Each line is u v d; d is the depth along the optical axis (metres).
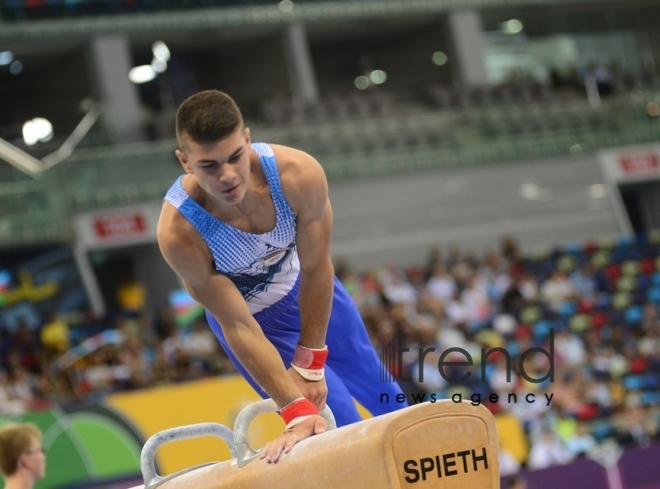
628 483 13.41
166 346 15.64
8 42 23.72
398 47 29.67
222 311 3.97
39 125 24.22
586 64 29.48
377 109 25.42
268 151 3.95
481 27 29.30
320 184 3.99
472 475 2.83
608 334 19.98
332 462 2.91
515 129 25.50
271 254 4.16
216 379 13.66
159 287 21.33
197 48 27.22
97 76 24.44
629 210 27.50
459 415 2.84
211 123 3.52
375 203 24.03
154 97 26.34
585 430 15.67
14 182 19.61
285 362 4.80
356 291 18.70
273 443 3.30
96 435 12.64
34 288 20.11
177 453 13.07
